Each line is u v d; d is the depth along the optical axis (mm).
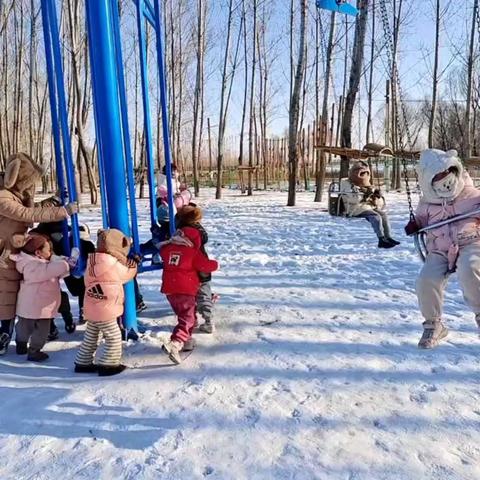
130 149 4562
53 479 2625
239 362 4016
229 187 31391
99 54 4293
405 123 5766
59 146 4469
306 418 3160
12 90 30328
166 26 23797
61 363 4145
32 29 23484
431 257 3797
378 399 3381
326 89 18391
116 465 2730
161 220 6133
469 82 19484
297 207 16578
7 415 3285
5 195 4195
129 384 3699
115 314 3910
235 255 8562
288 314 5180
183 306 4160
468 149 19719
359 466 2676
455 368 3822
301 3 16219
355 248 8992
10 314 4258
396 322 4879
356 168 9289
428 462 2699
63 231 4582
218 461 2748
